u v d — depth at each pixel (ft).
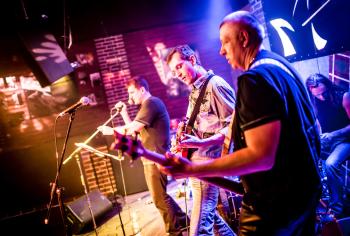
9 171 21.21
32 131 21.31
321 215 10.21
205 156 8.18
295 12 12.02
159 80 22.34
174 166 4.17
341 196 11.40
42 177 21.38
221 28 4.80
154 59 22.30
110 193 21.39
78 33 21.52
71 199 21.03
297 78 4.80
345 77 12.85
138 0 21.94
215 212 9.00
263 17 13.14
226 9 22.29
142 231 14.55
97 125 21.71
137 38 22.15
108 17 21.72
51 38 16.37
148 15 22.03
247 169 4.02
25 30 15.92
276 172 4.50
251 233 4.76
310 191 4.64
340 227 8.12
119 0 21.80
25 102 21.20
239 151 4.06
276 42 12.22
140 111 11.28
